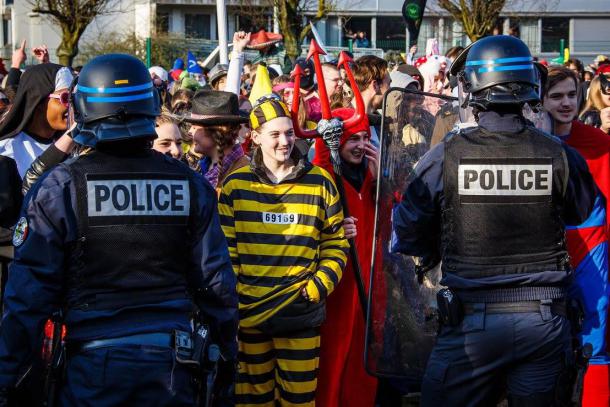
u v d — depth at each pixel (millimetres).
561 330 3301
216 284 3113
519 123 3422
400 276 4094
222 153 4703
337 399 4477
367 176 4625
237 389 4230
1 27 32906
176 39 22422
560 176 3328
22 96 4375
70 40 17875
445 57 8375
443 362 3412
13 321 2889
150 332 2957
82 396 2885
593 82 5586
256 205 4137
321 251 4234
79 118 3055
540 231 3318
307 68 6098
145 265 2988
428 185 3445
